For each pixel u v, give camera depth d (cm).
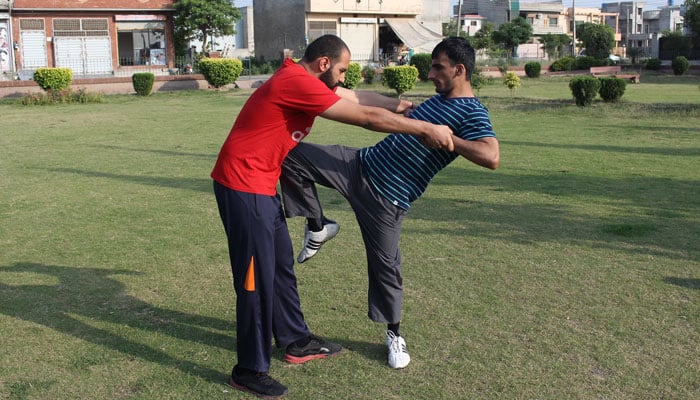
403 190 353
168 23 3381
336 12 4056
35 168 1003
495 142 333
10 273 520
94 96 2273
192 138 1350
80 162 1056
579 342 391
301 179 364
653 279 495
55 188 857
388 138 361
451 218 682
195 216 707
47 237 625
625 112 1788
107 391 339
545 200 766
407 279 500
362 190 358
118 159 1085
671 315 429
